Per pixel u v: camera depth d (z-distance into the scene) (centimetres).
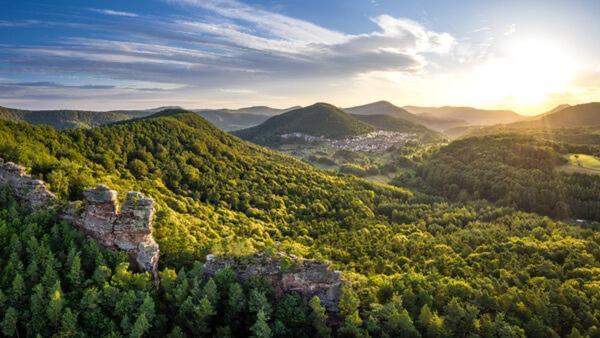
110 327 4916
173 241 6981
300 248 10000
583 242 11456
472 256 10781
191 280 5784
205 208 12175
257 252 6388
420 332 5969
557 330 6800
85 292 5028
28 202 6719
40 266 5406
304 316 5603
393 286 7156
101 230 6019
